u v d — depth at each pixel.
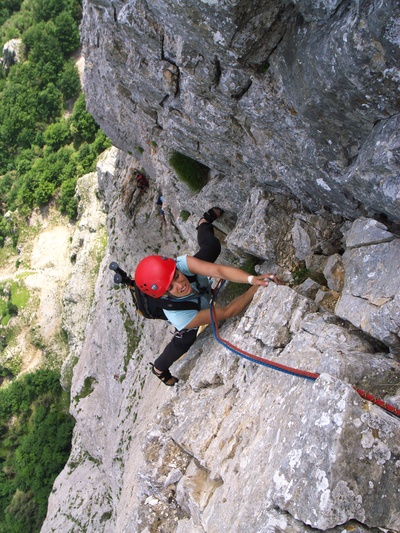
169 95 6.12
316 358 4.52
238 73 4.76
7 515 28.55
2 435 31.22
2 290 33.22
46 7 41.22
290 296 5.25
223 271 5.60
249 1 3.94
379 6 3.15
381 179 3.96
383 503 3.46
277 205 6.11
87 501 15.59
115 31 6.07
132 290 5.63
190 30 4.55
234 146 5.88
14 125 40.47
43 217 35.25
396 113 3.74
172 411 6.29
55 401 30.45
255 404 4.95
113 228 15.90
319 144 4.59
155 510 5.66
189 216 9.20
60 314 31.14
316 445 3.59
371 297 4.54
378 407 3.67
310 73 3.98
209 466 5.15
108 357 16.06
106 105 9.59
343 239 5.71
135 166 12.77
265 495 3.86
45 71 40.19
